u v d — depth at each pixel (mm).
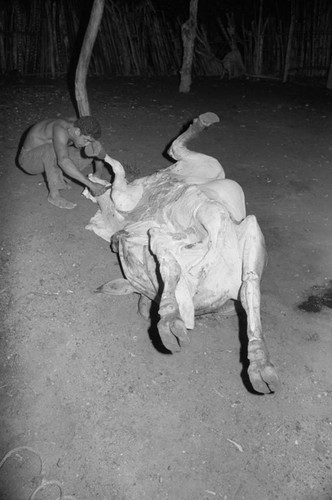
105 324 4293
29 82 10781
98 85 10781
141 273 4066
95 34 6164
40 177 6266
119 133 7820
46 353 4012
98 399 3695
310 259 5148
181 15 12055
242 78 12414
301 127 8656
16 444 3398
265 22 12242
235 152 7406
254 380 3223
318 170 6992
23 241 5137
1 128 7781
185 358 4035
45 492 3162
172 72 12281
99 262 4945
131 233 4277
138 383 3822
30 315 4320
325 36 12336
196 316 4344
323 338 4234
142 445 3420
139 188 4617
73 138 5051
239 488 3203
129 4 11773
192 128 4922
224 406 3684
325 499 3154
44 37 11219
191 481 3232
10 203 5715
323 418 3611
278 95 10805
